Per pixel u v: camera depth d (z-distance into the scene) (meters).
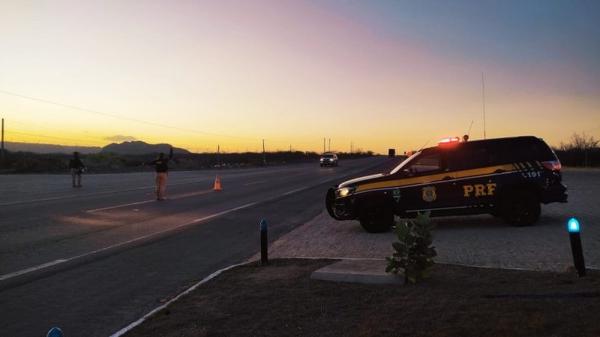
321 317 5.41
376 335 4.80
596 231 10.21
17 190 25.47
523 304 5.33
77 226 12.98
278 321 5.36
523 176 11.20
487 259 8.00
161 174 20.38
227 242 10.73
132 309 6.21
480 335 4.62
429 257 6.53
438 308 5.41
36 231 12.12
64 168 52.03
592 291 5.62
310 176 39.06
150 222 13.79
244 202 19.31
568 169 40.75
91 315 6.00
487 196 11.23
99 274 7.93
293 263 8.13
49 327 5.61
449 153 11.39
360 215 11.34
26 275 7.86
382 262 7.53
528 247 8.84
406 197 11.27
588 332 4.48
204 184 30.88
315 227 12.67
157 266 8.48
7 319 5.88
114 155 77.50
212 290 6.66
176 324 5.39
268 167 67.88
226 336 5.02
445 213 11.28
